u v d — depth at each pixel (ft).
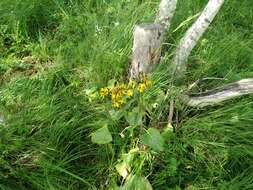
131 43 5.51
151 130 4.41
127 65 5.46
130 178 4.36
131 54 5.40
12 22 6.04
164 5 5.02
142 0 6.15
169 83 5.15
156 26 4.81
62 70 5.41
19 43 5.95
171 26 5.87
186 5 6.22
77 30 6.07
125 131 4.76
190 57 5.58
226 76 5.45
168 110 4.93
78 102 4.94
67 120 4.83
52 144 4.60
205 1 6.47
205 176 4.69
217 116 4.91
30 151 4.54
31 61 5.79
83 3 6.46
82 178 4.49
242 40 6.19
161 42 4.99
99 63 5.35
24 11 6.07
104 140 4.38
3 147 4.48
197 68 5.58
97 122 4.72
